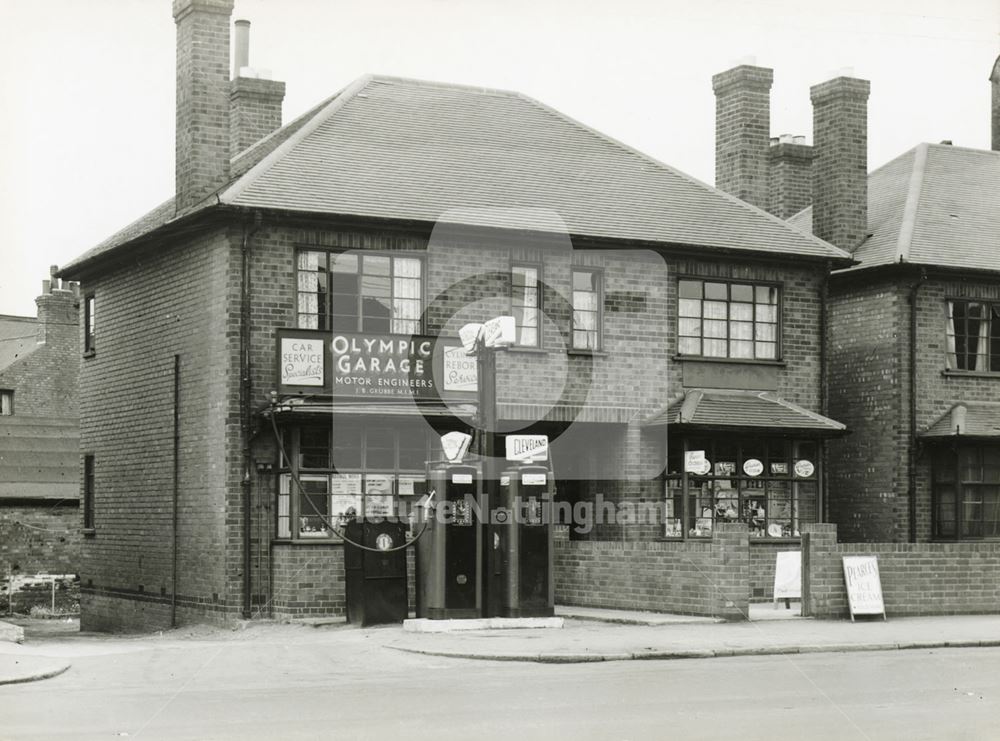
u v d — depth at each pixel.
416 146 24.00
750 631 17.84
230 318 21.08
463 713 11.38
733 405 24.22
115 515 24.97
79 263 25.69
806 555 19.52
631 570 20.55
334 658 15.88
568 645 16.34
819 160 28.33
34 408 41.75
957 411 26.22
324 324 21.64
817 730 10.42
